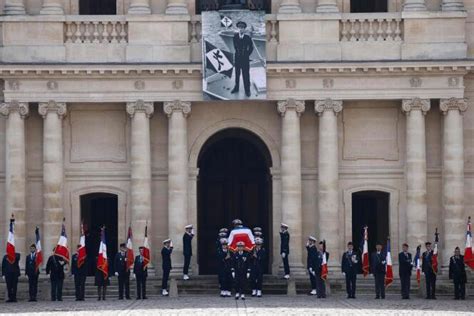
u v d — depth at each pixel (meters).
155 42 101.50
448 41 101.62
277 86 101.25
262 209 106.38
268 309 84.12
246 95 100.44
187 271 99.81
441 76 101.31
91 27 101.75
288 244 100.00
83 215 104.19
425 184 101.69
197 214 104.81
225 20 100.50
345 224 102.56
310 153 102.50
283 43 101.38
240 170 106.81
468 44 102.31
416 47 101.44
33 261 94.62
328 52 101.25
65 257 94.12
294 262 101.25
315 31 101.50
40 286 97.31
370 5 104.25
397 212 102.75
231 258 93.94
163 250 97.00
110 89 101.25
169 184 101.62
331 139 101.31
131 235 97.69
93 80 101.31
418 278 96.38
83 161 102.75
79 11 103.75
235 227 94.62
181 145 101.38
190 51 101.50
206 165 106.62
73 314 82.38
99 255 93.94
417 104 101.31
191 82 101.38
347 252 94.44
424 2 102.00
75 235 102.69
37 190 102.44
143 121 101.38
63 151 102.50
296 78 101.31
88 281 100.62
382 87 101.31
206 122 102.81
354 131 102.75
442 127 102.19
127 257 94.56
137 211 101.44
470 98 102.62
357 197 105.12
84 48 101.44
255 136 104.81
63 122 102.38
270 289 98.19
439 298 95.88
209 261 106.12
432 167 102.50
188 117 102.44
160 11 102.44
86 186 102.62
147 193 101.50
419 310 84.12
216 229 106.38
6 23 101.44
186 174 101.88
